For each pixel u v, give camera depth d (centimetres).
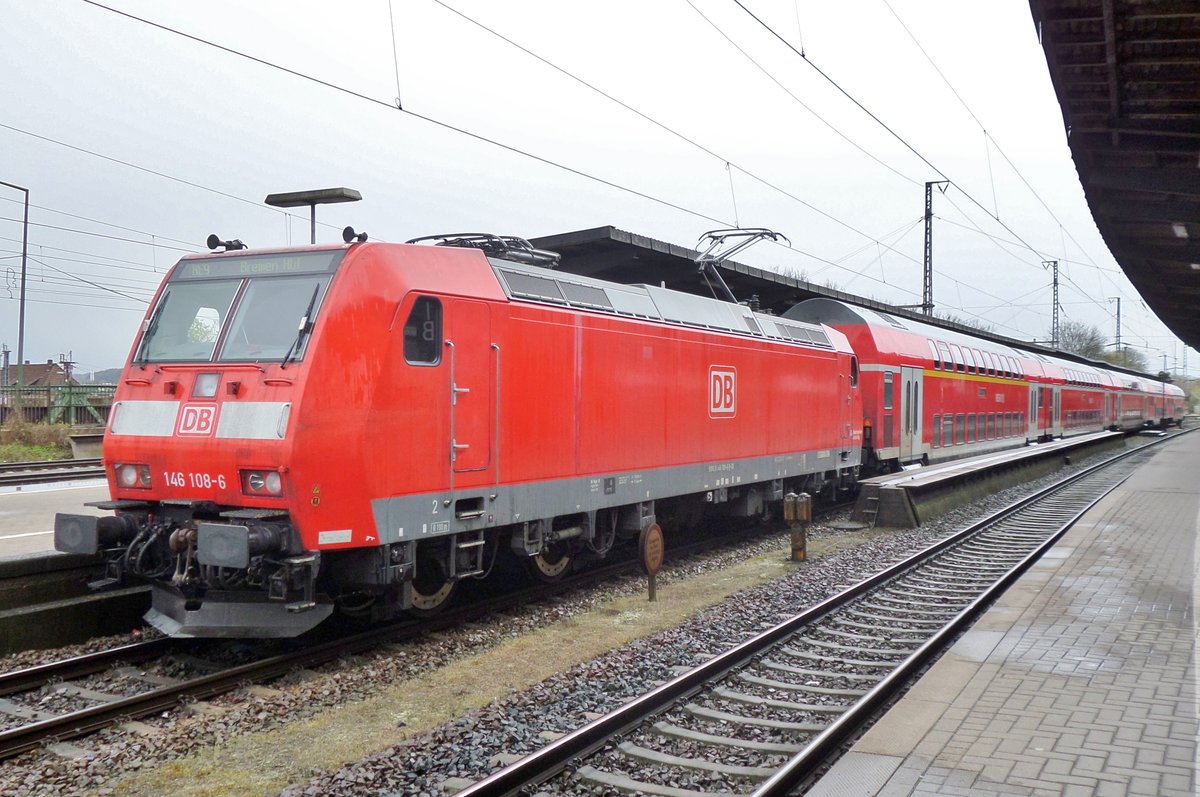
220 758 586
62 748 593
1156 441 4862
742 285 1972
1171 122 1160
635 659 801
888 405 2048
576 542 1112
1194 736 534
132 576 880
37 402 2900
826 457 1711
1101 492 2195
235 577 738
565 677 748
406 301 804
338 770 562
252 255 830
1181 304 2653
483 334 894
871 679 736
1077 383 3959
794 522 1322
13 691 701
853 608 1001
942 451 2397
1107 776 476
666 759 571
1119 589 964
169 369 808
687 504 1358
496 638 888
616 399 1105
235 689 715
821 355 1695
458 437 861
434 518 834
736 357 1390
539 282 1005
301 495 718
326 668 777
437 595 907
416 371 812
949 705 595
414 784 538
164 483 784
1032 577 1032
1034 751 512
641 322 1157
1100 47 975
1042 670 673
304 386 723
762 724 636
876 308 2333
